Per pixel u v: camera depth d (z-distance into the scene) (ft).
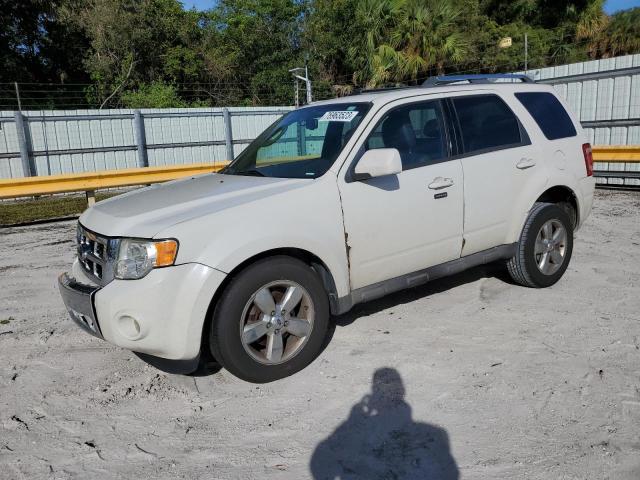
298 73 102.63
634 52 85.61
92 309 11.25
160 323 10.90
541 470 9.02
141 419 11.20
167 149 60.80
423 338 14.17
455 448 9.71
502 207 15.85
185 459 9.82
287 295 12.16
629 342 13.39
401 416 10.77
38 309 17.93
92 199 39.93
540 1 95.35
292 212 12.11
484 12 98.73
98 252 11.89
